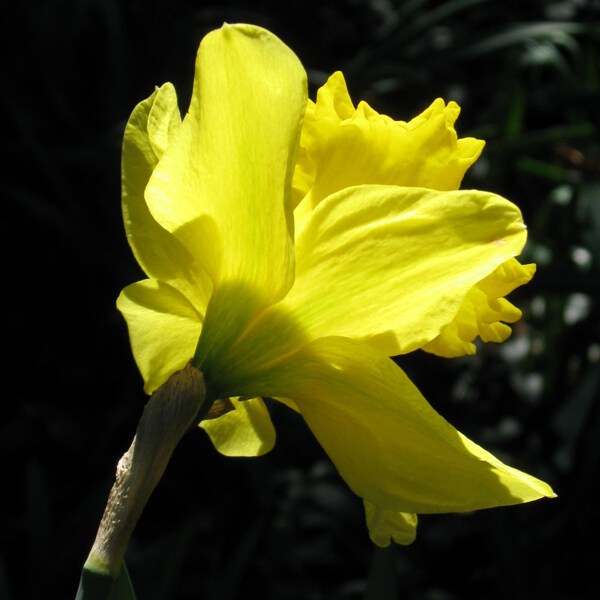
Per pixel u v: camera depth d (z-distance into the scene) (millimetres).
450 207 176
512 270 185
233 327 183
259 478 611
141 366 188
